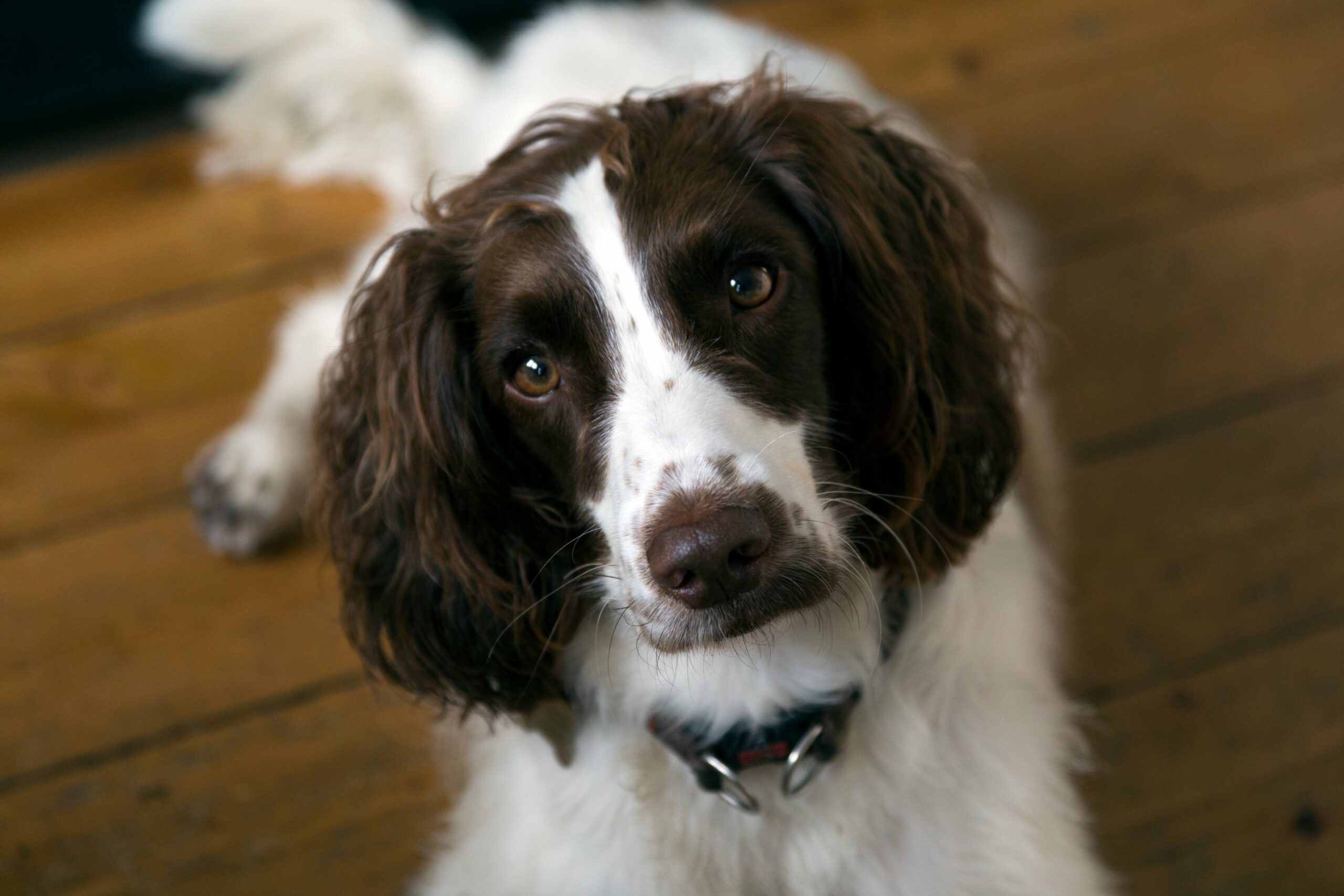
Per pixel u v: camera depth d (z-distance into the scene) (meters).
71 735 0.80
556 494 0.66
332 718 0.80
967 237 0.71
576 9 0.90
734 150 0.65
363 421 0.69
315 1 0.99
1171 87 1.06
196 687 0.81
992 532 0.71
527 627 0.67
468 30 1.14
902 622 0.68
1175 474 0.86
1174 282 0.93
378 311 0.67
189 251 0.97
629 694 0.68
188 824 0.77
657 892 0.68
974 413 0.68
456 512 0.67
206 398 0.90
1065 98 1.06
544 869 0.69
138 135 1.06
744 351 0.62
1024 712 0.70
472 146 0.86
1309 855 0.75
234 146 1.04
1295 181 0.99
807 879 0.68
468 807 0.73
